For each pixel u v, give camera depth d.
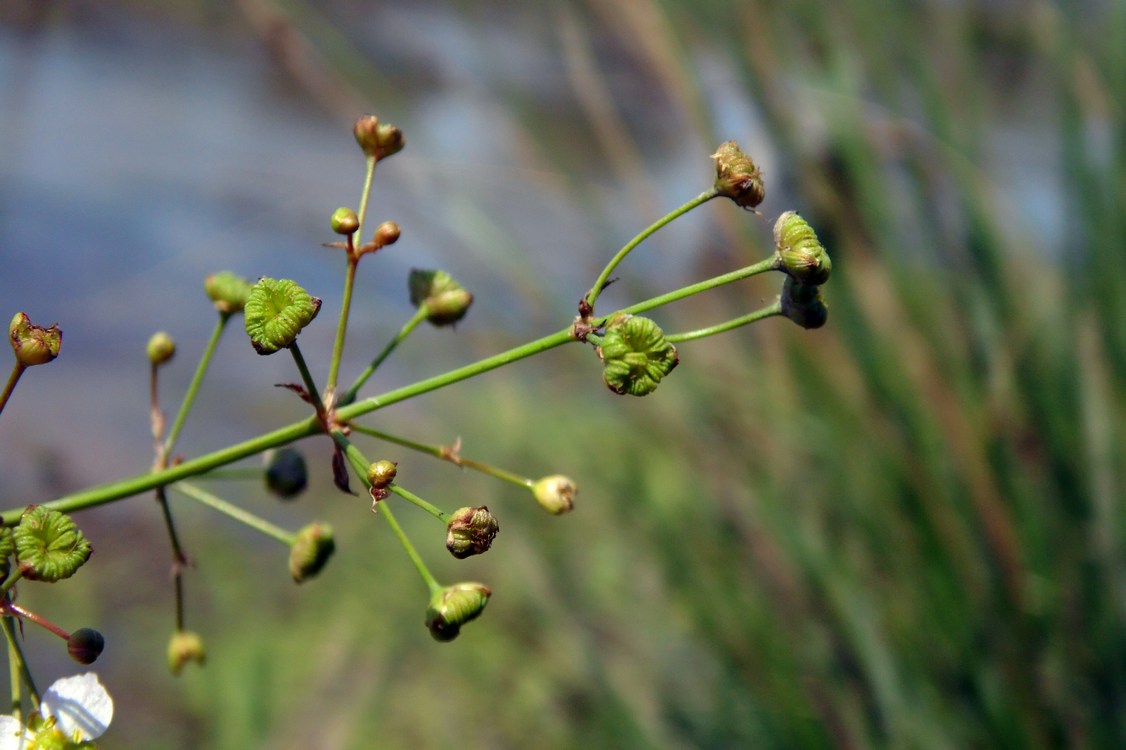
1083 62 0.53
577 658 0.55
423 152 0.64
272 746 0.60
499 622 0.62
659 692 0.53
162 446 0.37
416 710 0.61
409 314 0.81
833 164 0.51
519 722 0.58
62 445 0.76
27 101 1.01
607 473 0.58
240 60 1.14
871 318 0.49
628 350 0.35
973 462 0.47
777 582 0.50
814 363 0.50
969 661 0.46
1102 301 0.49
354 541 0.72
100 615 0.68
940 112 0.53
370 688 0.63
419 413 0.72
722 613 0.50
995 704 0.45
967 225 0.50
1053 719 0.45
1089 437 0.48
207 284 0.37
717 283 0.35
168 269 0.91
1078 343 0.49
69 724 0.35
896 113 0.53
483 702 0.60
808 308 0.35
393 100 0.65
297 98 1.11
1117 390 0.49
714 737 0.49
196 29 1.14
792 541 0.48
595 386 0.62
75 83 1.07
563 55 0.65
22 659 0.35
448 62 0.75
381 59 0.82
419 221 0.63
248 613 0.69
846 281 0.49
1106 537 0.47
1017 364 0.48
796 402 0.51
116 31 1.12
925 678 0.46
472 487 0.65
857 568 0.48
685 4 0.53
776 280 0.51
